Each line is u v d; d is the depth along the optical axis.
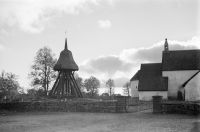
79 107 25.67
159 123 16.73
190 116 20.52
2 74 36.41
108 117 20.72
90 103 25.41
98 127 15.54
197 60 55.00
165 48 58.88
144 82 54.44
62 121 18.64
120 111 24.28
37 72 57.69
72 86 49.25
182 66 54.81
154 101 22.97
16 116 22.62
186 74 54.25
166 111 22.61
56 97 48.03
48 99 46.72
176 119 18.69
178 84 54.38
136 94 60.19
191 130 13.91
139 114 22.56
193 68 54.00
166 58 57.19
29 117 21.67
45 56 57.34
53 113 24.55
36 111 26.62
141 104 35.38
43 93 57.34
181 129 14.27
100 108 24.95
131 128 14.95
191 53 56.62
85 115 22.38
